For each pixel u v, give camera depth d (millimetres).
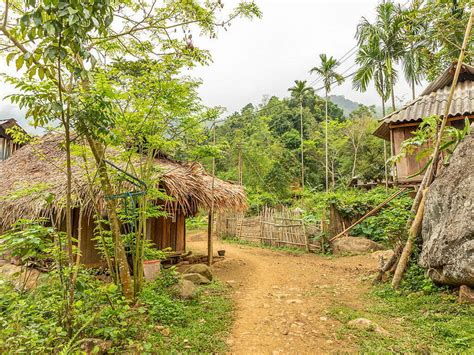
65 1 2420
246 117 33250
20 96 2914
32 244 3143
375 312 4879
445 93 10383
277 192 25109
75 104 3088
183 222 10188
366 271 7922
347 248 11219
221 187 9430
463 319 4176
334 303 5445
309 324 4520
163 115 5355
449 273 5039
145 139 5531
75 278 3377
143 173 5562
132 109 5078
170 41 5449
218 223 17375
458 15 8430
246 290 6504
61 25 2486
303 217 13758
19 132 5070
